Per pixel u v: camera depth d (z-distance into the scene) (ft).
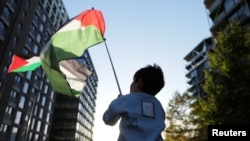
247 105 36.88
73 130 251.39
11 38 131.64
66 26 17.74
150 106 5.43
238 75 39.68
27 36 151.23
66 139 246.68
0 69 122.42
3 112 128.57
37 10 167.22
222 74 41.88
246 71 39.75
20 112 149.38
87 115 324.39
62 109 262.06
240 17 90.94
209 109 40.81
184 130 76.79
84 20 17.92
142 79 5.96
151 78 5.91
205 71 45.80
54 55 16.52
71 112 261.03
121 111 5.17
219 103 39.34
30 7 157.79
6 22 127.95
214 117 39.40
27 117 159.02
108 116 5.40
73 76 18.76
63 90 17.15
